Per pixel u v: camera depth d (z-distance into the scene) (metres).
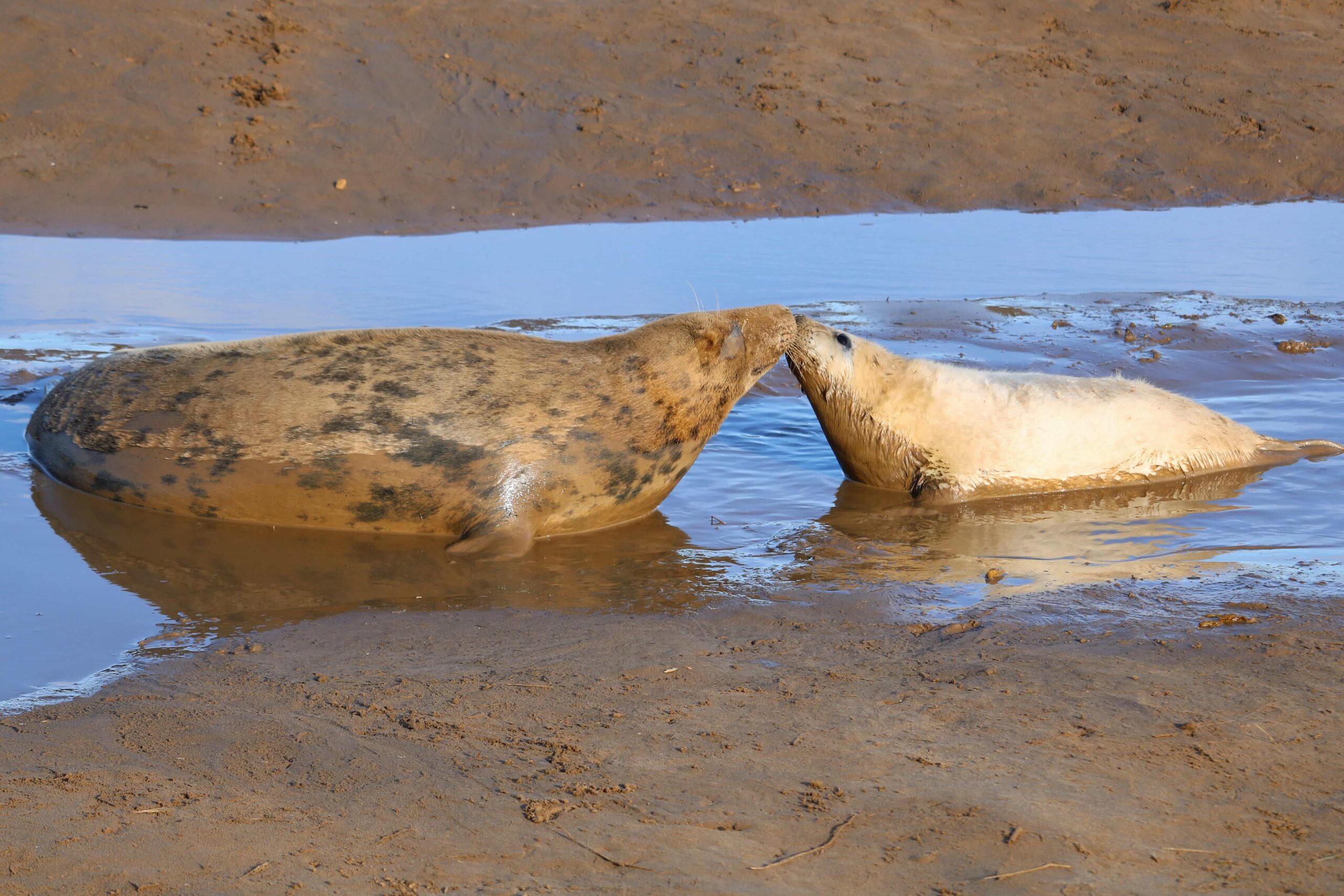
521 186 44.53
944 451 18.50
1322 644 11.70
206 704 10.58
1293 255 38.34
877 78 56.72
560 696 10.72
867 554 15.67
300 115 46.81
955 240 40.69
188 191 41.53
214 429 16.22
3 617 12.90
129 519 16.38
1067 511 17.77
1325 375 25.02
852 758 9.27
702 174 47.16
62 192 40.69
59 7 49.69
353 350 16.70
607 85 52.50
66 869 7.64
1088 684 10.75
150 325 26.77
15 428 19.70
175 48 48.72
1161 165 51.75
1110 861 7.65
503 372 16.61
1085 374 24.52
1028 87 57.59
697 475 19.69
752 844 7.91
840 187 47.34
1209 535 16.25
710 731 9.86
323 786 8.91
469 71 51.59
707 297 30.94
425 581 14.50
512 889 7.36
